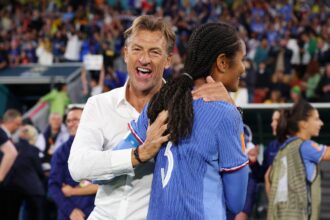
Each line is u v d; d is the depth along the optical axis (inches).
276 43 1067.3
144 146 188.1
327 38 1106.1
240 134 184.2
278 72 861.2
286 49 991.0
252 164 380.5
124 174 199.3
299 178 319.3
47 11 1411.2
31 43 1222.9
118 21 1154.0
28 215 474.0
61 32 1196.5
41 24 1328.7
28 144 471.8
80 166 197.2
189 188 179.9
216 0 1338.6
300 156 320.5
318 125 335.9
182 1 1357.0
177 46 928.9
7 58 1056.2
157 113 189.9
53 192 346.6
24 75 1016.2
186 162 181.3
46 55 1154.7
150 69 207.6
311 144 321.4
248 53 1059.9
